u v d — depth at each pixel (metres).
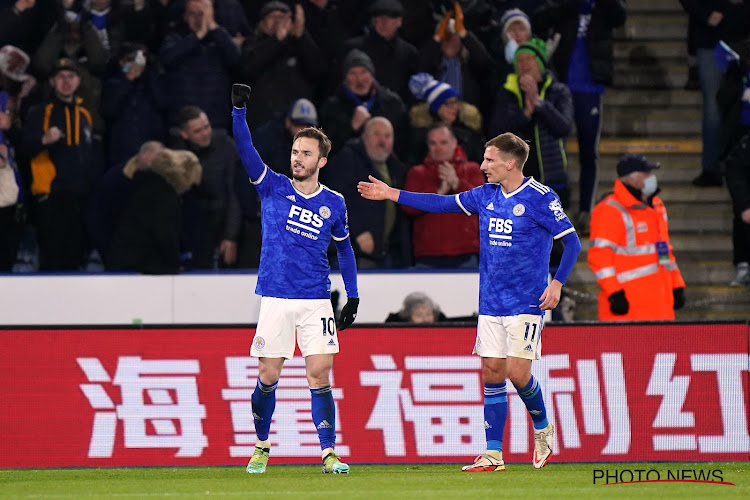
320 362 20.17
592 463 24.11
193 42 33.25
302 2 35.41
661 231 28.92
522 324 20.41
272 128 32.50
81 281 30.83
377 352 24.34
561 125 33.22
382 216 31.44
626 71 41.09
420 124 33.31
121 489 18.58
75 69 32.00
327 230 20.08
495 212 20.56
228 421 24.11
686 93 40.75
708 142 37.81
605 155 39.03
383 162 31.77
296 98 34.12
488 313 20.73
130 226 30.62
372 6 34.59
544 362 24.36
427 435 24.25
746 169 34.16
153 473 22.22
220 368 24.20
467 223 31.52
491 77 35.41
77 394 24.03
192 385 24.16
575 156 39.09
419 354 24.38
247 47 34.22
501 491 17.70
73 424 23.97
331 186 31.47
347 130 32.91
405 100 35.09
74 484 19.72
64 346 24.09
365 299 30.61
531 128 33.31
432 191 31.17
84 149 32.16
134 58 33.19
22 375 24.00
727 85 36.28
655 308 28.55
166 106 33.41
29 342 24.06
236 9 35.31
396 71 34.97
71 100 32.12
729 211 37.81
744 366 24.48
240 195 32.06
